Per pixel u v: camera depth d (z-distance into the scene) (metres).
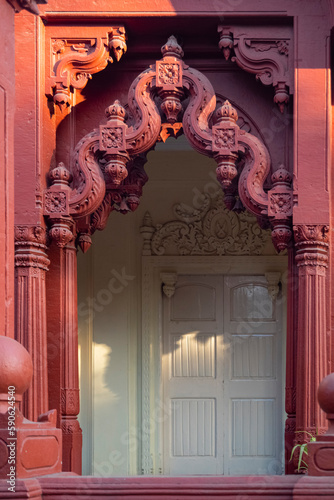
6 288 3.93
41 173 6.00
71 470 6.17
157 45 6.43
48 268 6.28
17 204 5.91
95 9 6.13
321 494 3.02
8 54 4.05
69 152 6.39
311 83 6.01
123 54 6.51
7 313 3.91
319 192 5.89
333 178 6.02
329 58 6.04
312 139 5.95
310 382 5.74
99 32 6.22
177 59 6.16
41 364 5.88
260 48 6.18
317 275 5.85
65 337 6.34
